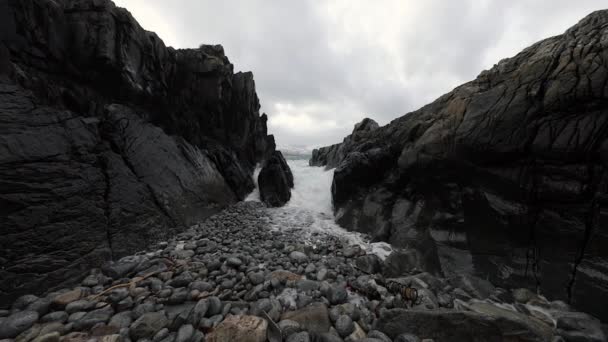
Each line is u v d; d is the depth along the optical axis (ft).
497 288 19.72
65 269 17.98
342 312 15.80
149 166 30.30
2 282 14.99
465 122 24.82
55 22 27.40
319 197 53.31
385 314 14.94
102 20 30.35
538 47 22.53
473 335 13.12
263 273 20.63
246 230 33.30
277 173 52.34
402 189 33.65
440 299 17.89
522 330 12.53
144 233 25.89
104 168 23.84
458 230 24.67
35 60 25.39
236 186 49.67
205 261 22.76
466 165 24.77
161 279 19.39
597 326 14.03
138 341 12.95
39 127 19.26
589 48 18.06
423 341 13.37
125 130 29.25
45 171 18.61
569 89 18.20
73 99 27.53
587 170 17.40
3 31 22.98
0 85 18.13
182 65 47.62
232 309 15.87
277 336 13.41
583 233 17.30
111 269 19.35
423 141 29.48
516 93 21.53
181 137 41.57
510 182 21.52
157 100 39.68
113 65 31.30
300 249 27.66
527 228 20.26
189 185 36.27
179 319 14.17
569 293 17.13
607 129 16.61
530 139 20.21
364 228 35.17
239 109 62.28
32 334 12.73
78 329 13.69
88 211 20.94
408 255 24.36
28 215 17.02
